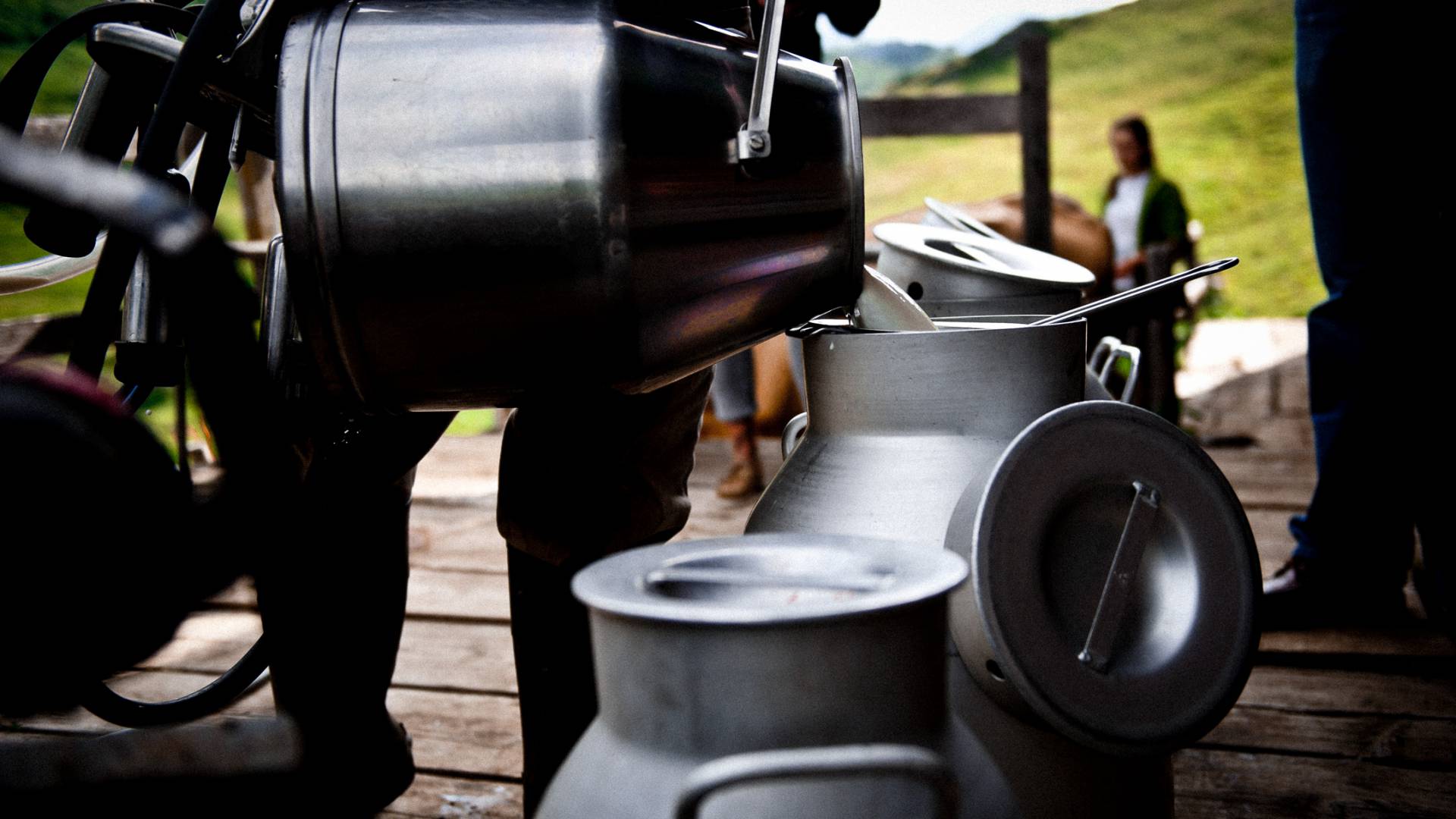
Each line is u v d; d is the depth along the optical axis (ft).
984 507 2.84
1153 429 3.11
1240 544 3.18
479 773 4.70
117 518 2.02
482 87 2.68
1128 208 17.38
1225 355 21.29
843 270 3.22
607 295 2.72
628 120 2.69
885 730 2.12
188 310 2.33
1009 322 4.01
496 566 8.04
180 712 3.14
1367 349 5.91
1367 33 5.66
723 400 9.96
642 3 2.91
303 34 2.76
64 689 2.14
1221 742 4.83
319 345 2.80
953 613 2.96
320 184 2.67
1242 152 38.96
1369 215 5.80
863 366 3.32
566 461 3.37
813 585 2.28
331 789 3.45
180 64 2.68
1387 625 6.25
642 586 2.29
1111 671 2.96
